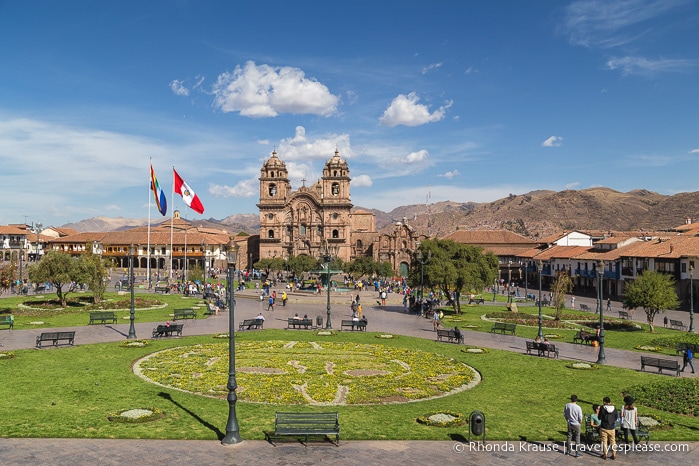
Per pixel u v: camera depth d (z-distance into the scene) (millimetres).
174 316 57094
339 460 20234
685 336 50156
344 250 160875
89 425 23391
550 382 33281
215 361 37688
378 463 20000
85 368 34375
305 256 128625
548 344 41000
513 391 31078
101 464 19328
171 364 36250
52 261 64562
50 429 22719
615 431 22969
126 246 160375
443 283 66875
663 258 82875
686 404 28828
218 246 164750
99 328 51562
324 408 27219
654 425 24922
